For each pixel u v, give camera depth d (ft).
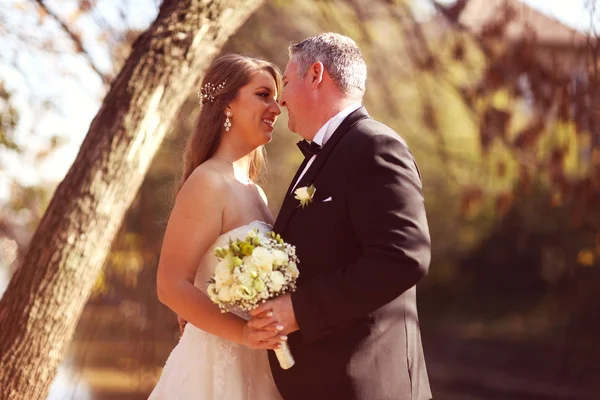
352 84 8.61
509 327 53.21
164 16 11.00
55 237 10.06
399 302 8.33
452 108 34.81
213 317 8.54
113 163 10.28
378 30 24.77
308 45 8.75
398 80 25.88
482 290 56.34
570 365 45.42
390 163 7.72
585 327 46.47
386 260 7.32
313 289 7.66
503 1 18.26
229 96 9.61
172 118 10.82
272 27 23.44
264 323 7.70
